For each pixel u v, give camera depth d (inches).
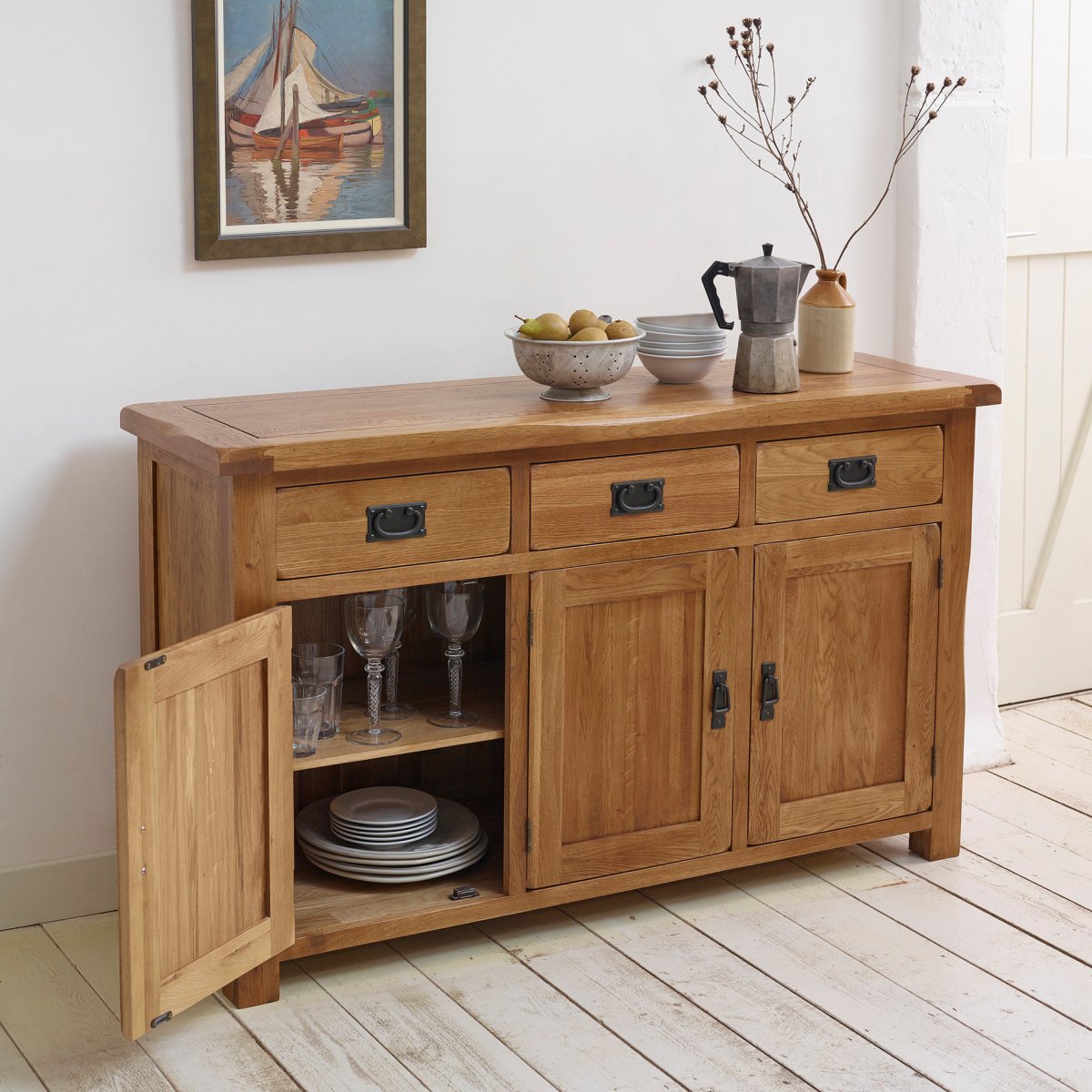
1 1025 96.5
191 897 89.1
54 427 106.2
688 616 107.3
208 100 105.2
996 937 108.1
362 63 110.0
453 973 103.0
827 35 127.5
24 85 101.0
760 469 107.3
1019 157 144.1
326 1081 90.2
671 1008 98.5
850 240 122.0
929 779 118.7
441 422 98.0
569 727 104.7
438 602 104.6
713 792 110.4
